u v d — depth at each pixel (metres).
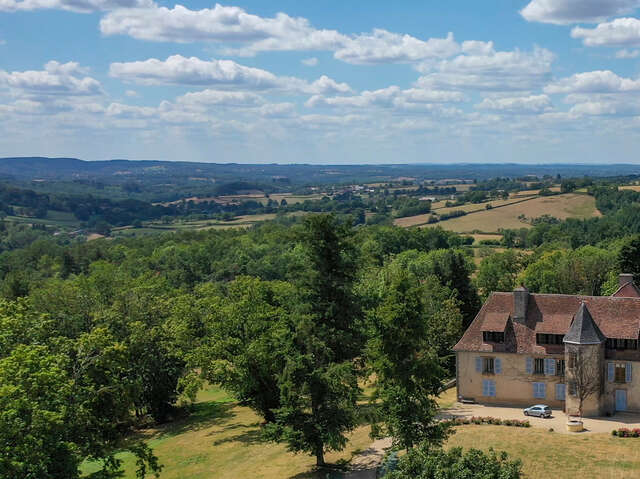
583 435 52.19
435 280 88.31
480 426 56.22
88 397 40.44
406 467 31.70
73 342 44.31
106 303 83.62
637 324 58.81
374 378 78.75
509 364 63.25
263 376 60.88
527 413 59.25
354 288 65.88
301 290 52.91
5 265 168.88
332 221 53.16
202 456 55.12
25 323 43.84
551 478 43.47
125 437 64.88
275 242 178.12
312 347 47.44
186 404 74.00
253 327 61.91
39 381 34.97
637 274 90.38
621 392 58.56
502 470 30.27
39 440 32.44
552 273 107.44
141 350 65.62
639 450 47.75
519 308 64.44
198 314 71.75
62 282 109.56
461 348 65.00
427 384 44.22
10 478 31.56
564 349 60.81
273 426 46.97
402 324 43.50
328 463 49.44
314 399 46.94
